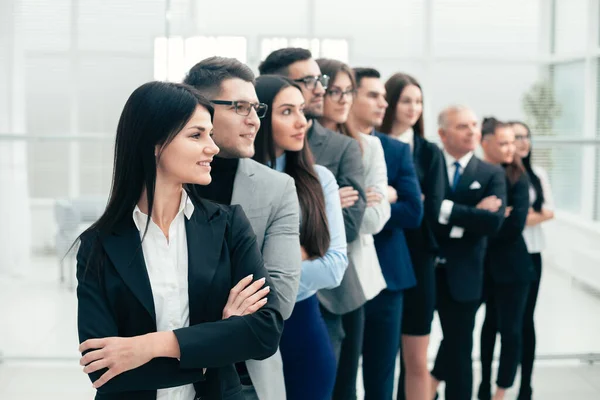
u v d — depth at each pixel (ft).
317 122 10.64
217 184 7.62
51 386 15.24
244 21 19.02
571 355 16.96
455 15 19.52
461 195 13.46
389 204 11.69
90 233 5.68
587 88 18.92
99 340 5.42
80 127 17.11
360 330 10.61
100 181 17.35
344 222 9.96
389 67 19.72
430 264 12.79
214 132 7.47
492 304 14.47
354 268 9.98
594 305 19.33
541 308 19.30
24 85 16.97
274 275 7.29
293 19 19.22
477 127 13.56
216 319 5.85
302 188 8.46
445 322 13.17
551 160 18.83
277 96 8.38
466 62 19.62
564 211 19.31
